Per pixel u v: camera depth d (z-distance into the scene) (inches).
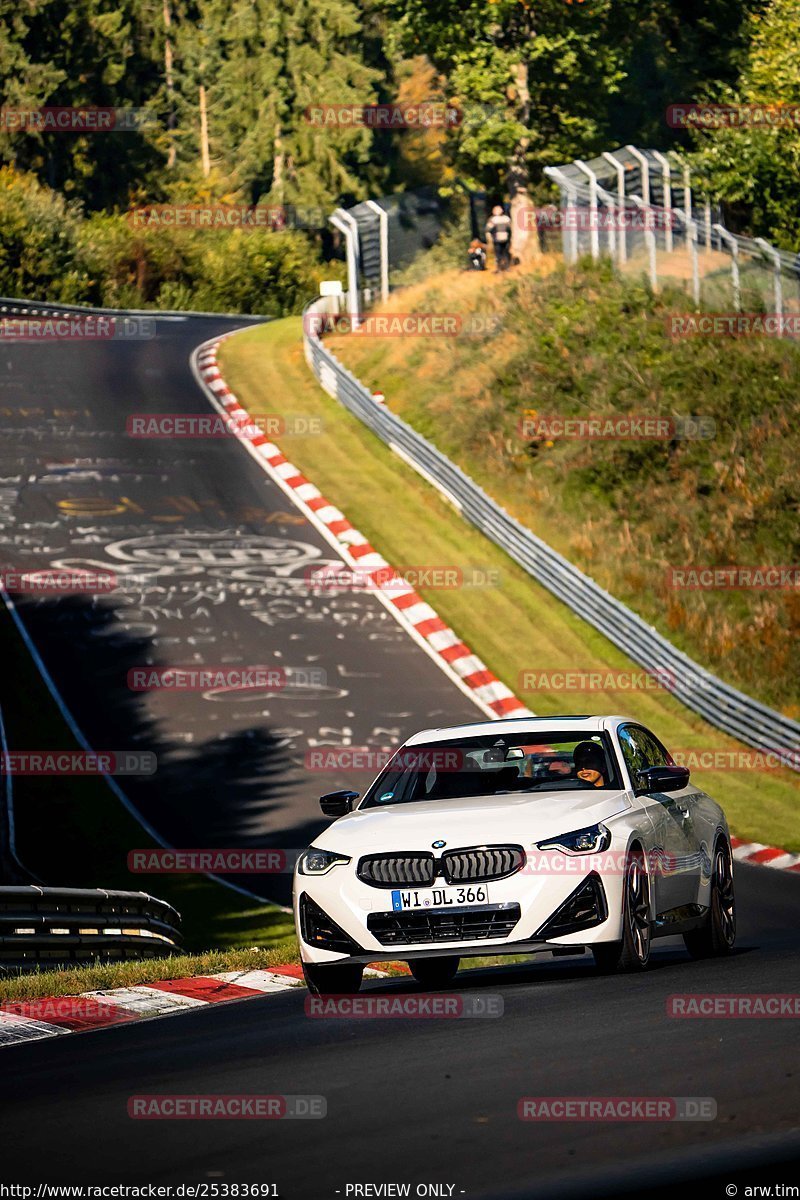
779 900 2605.8
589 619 4618.6
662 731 4045.3
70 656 4254.4
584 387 5900.6
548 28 7637.8
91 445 6072.8
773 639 4532.5
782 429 5418.3
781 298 5816.9
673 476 5374.0
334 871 1359.5
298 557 5012.3
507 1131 783.1
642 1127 776.3
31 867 3129.9
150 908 2198.6
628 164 6958.7
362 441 6087.6
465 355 6481.3
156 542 5083.7
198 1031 1240.2
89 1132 839.1
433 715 3978.8
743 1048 959.0
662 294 6220.5
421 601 4704.7
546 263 6909.5
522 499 5457.7
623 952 1355.8
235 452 6008.9
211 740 3796.8
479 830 1344.7
